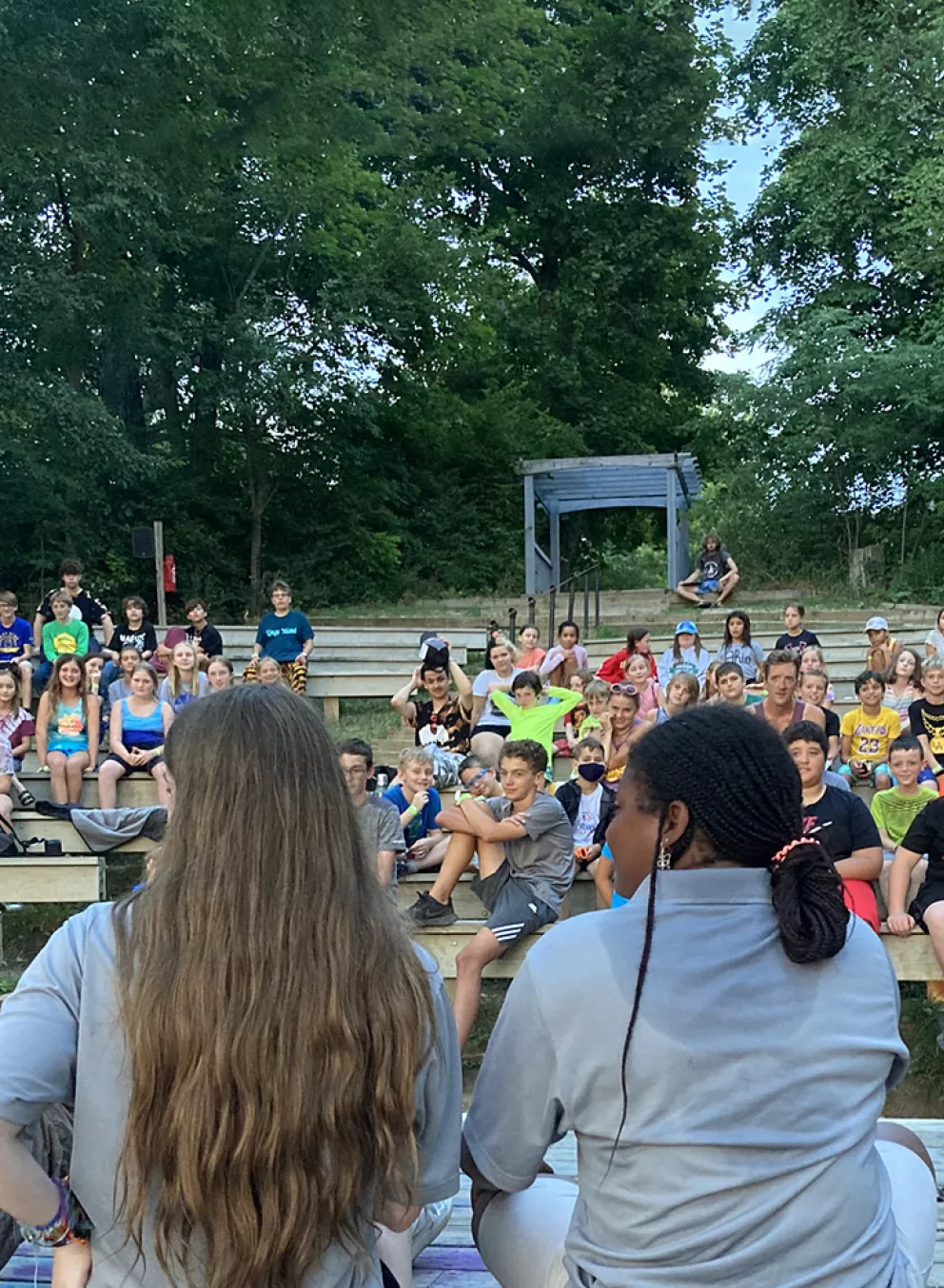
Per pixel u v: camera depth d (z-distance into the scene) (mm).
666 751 1476
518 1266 1664
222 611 20453
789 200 22609
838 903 1434
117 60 13430
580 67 25125
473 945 5086
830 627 14508
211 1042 1252
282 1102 1257
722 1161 1368
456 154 24516
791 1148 1373
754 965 1424
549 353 25438
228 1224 1262
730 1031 1391
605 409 25500
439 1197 1479
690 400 28078
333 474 21734
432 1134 1465
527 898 5172
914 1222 1674
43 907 7320
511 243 26516
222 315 19875
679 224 25375
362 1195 1354
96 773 8172
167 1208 1288
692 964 1416
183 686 8898
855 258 22719
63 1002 1344
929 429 20172
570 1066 1444
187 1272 1303
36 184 14922
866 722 7859
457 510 23609
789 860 1452
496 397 23844
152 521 19594
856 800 5023
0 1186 1327
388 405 22062
